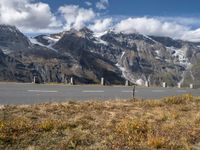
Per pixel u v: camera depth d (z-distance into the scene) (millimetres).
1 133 12688
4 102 20266
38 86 34938
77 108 18109
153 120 16594
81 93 28062
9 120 14531
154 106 20328
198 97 23969
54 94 26000
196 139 13883
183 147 12883
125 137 13477
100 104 19672
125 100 21953
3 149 11852
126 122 14977
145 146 12719
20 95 24250
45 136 13078
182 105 20859
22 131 13258
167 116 17281
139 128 14500
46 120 14719
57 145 12406
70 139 12836
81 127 14414
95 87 38125
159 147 12766
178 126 15492
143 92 33406
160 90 39062
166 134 14164
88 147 12422
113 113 17469
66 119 15523
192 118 17078
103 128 14578
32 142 12562
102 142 12875
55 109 17469
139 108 19391
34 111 16781
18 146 12188
